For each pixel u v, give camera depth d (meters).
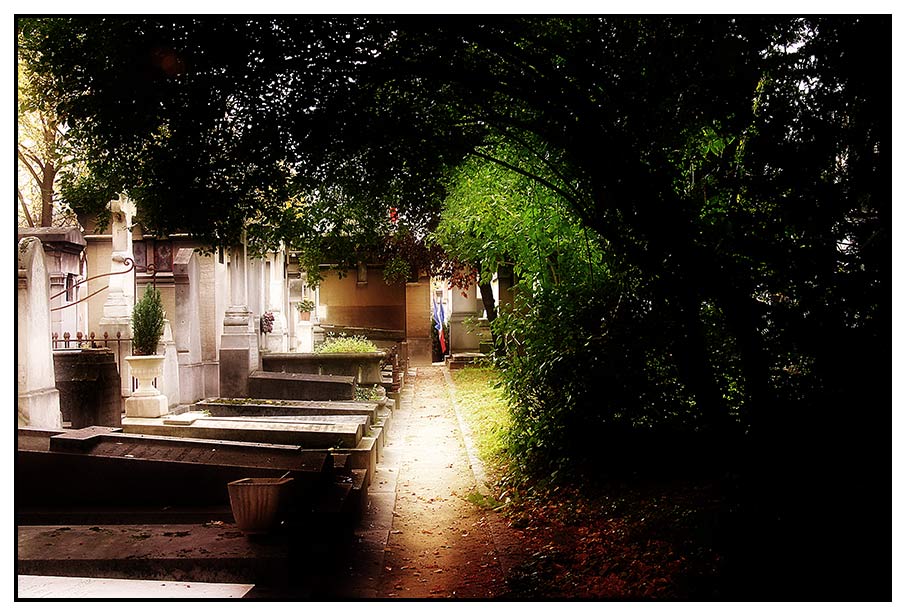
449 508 9.34
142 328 11.05
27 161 18.95
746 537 5.62
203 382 14.42
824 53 4.86
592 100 6.21
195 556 5.86
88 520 7.39
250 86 6.06
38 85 6.59
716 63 5.20
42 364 8.84
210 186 6.88
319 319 29.95
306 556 6.50
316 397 15.05
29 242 8.73
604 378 8.74
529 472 9.88
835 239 5.03
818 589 5.06
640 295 8.09
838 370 5.04
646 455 8.84
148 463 7.79
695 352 6.29
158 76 5.95
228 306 15.86
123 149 6.75
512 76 5.90
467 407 17.52
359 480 9.29
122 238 11.94
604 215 6.97
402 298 32.22
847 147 4.94
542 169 8.40
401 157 6.94
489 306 23.41
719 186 5.84
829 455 5.23
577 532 7.62
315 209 8.81
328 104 6.16
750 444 5.74
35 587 5.59
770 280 5.32
